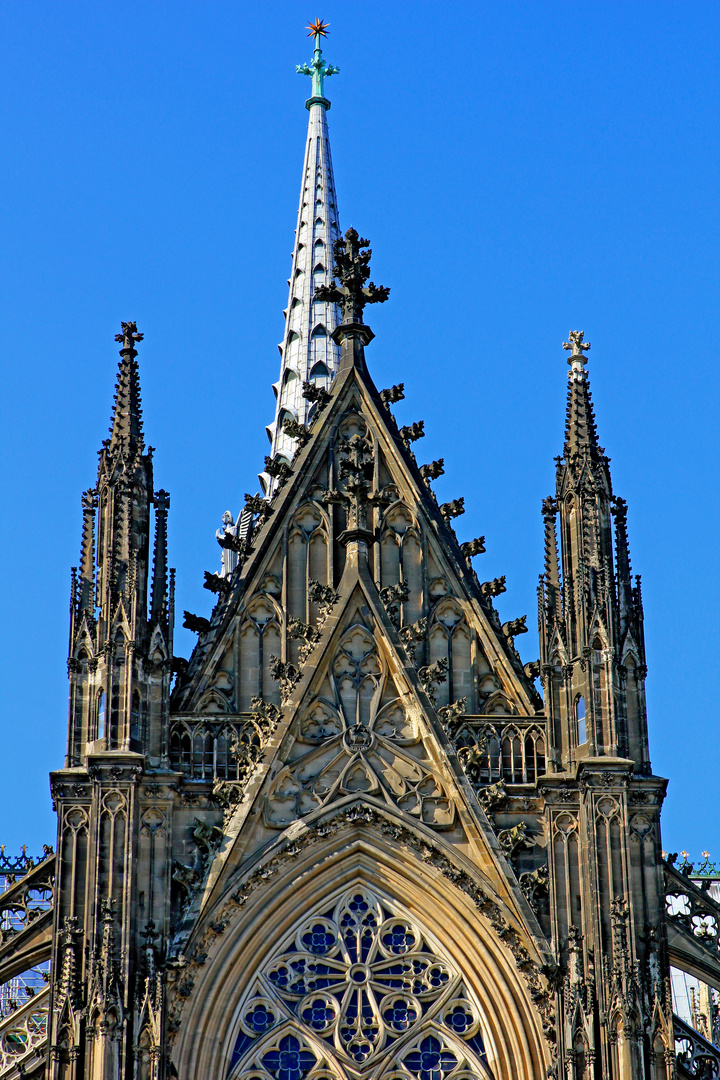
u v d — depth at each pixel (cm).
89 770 11906
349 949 11888
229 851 11912
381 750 12325
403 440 13562
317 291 14062
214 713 12469
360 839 12062
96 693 12181
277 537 13162
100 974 11419
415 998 11775
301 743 12319
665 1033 11462
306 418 18675
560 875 11906
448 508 13400
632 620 12569
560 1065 11431
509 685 12794
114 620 12319
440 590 13100
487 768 12406
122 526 12612
